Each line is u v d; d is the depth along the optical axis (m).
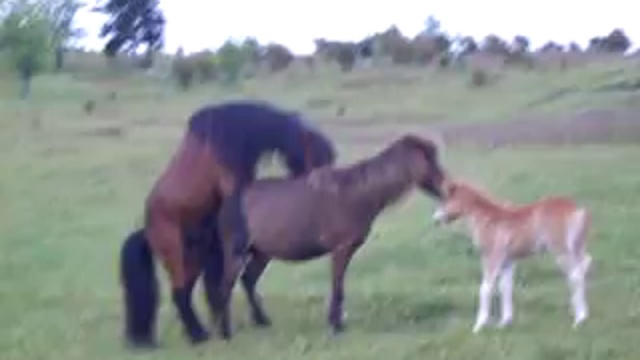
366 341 11.61
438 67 57.00
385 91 48.31
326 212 11.93
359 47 61.91
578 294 11.92
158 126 38.94
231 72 54.12
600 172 22.56
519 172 23.05
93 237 19.56
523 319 12.19
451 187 12.13
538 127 32.38
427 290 13.79
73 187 25.42
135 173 27.33
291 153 12.16
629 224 16.92
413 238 16.69
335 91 49.69
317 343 11.67
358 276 15.15
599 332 11.54
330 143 12.41
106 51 73.38
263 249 12.18
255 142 12.15
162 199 12.23
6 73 52.28
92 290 15.56
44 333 13.08
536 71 51.47
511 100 42.12
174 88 53.62
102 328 13.22
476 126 34.00
